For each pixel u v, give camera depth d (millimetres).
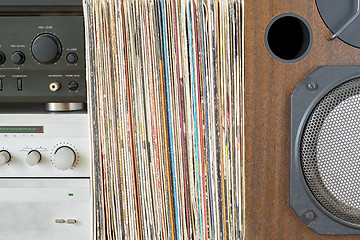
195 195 516
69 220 592
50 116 576
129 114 504
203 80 500
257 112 494
